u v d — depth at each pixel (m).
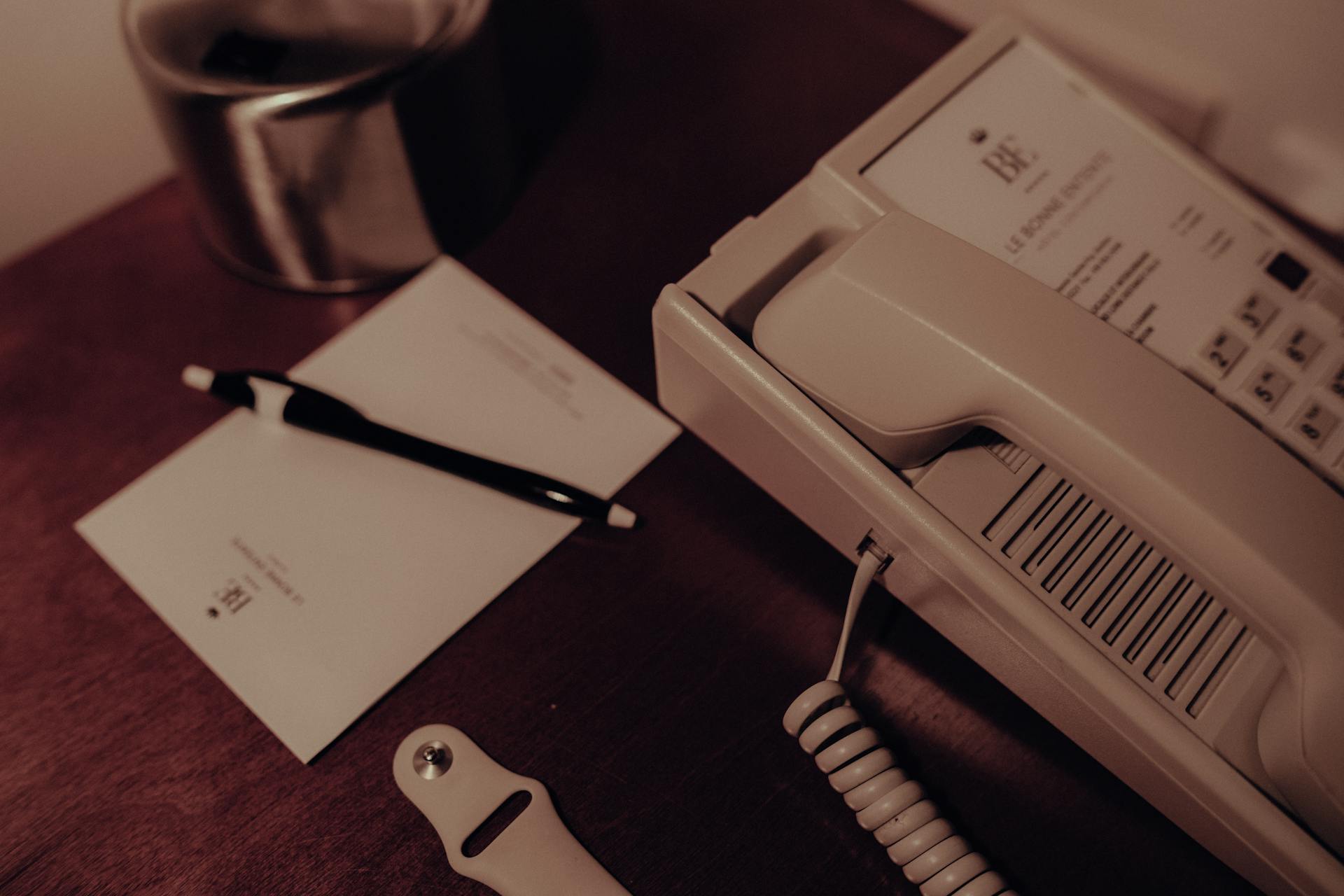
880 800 0.40
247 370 0.54
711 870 0.42
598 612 0.48
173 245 0.59
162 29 0.49
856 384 0.39
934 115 0.47
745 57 0.66
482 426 0.52
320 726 0.44
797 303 0.40
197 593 0.47
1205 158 0.48
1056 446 0.36
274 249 0.54
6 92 0.58
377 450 0.50
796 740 0.45
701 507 0.50
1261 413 0.42
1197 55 0.57
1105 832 0.43
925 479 0.41
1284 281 0.45
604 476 0.51
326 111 0.46
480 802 0.43
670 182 0.61
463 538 0.49
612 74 0.65
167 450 0.52
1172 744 0.36
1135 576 0.40
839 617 0.48
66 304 0.57
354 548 0.48
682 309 0.43
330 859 0.42
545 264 0.58
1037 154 0.47
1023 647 0.39
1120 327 0.44
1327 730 0.33
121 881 0.41
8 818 0.43
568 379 0.54
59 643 0.47
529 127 0.63
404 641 0.46
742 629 0.47
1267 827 0.35
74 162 0.64
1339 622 0.33
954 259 0.39
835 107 0.63
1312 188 0.57
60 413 0.53
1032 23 0.63
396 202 0.52
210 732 0.44
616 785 0.43
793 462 0.44
